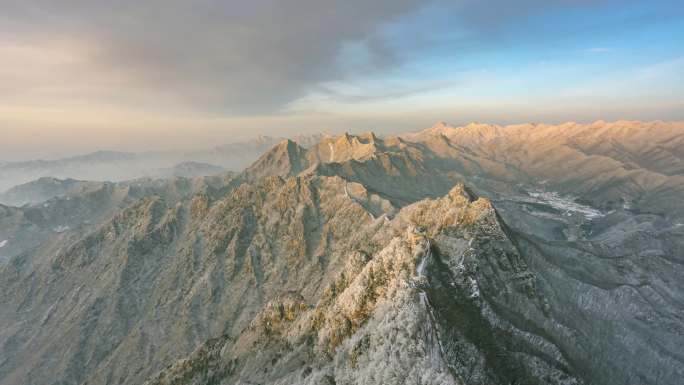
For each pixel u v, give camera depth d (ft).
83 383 528.22
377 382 181.37
